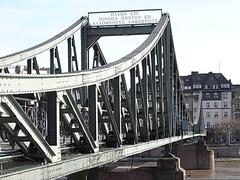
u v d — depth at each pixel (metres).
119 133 20.67
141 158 69.56
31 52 22.38
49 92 13.31
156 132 30.25
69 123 15.80
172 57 40.94
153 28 34.38
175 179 39.88
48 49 24.98
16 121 11.14
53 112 13.38
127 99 22.08
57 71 26.78
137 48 26.55
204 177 66.44
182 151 79.38
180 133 51.03
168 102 37.38
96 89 17.12
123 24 34.53
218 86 144.25
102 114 20.69
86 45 34.16
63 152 16.23
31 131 11.90
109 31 34.31
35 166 12.26
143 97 25.69
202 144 79.94
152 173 41.25
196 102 102.50
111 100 22.11
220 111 143.25
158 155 76.94
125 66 21.53
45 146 12.80
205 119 143.50
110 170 42.41
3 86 9.95
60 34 27.77
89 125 17.17
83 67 33.97
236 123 122.69
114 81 20.72
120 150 20.84
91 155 16.66
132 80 23.77
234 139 125.75
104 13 34.38
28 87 11.03
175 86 44.53
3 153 12.98
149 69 28.50
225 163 91.06
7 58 19.66
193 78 147.25
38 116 14.41
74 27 30.59
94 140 17.16
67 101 14.18
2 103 10.43
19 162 12.99
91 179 22.38
